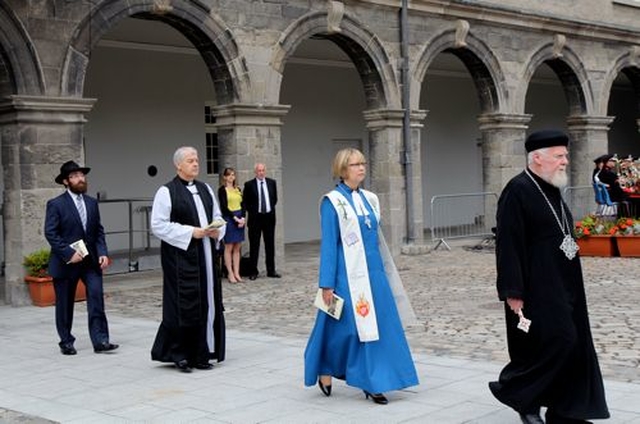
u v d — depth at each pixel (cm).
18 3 1180
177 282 738
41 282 1184
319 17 1580
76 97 1242
